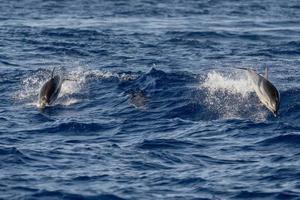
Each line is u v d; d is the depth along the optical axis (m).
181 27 117.25
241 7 149.75
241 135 53.88
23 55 89.38
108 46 97.19
